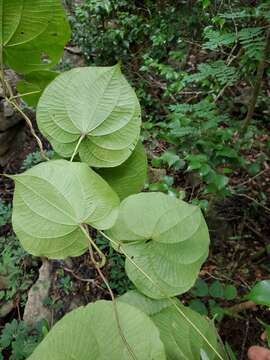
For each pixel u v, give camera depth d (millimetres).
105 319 230
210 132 833
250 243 887
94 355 220
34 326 819
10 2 252
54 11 262
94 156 292
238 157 785
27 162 1215
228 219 913
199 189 964
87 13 1896
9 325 816
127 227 260
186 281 261
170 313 268
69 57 1872
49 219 245
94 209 248
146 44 1846
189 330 268
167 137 898
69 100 285
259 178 970
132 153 312
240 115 1221
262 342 685
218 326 706
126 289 805
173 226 261
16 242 1006
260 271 824
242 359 662
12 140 1313
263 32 894
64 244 250
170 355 257
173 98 1359
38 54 291
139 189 319
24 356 752
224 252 880
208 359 251
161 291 261
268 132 1151
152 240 262
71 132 287
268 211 910
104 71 284
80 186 249
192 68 1479
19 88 323
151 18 1846
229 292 675
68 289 860
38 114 286
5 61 297
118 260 833
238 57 1025
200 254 263
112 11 1951
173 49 1623
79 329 225
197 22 1483
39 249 247
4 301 912
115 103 285
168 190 783
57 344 219
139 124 286
